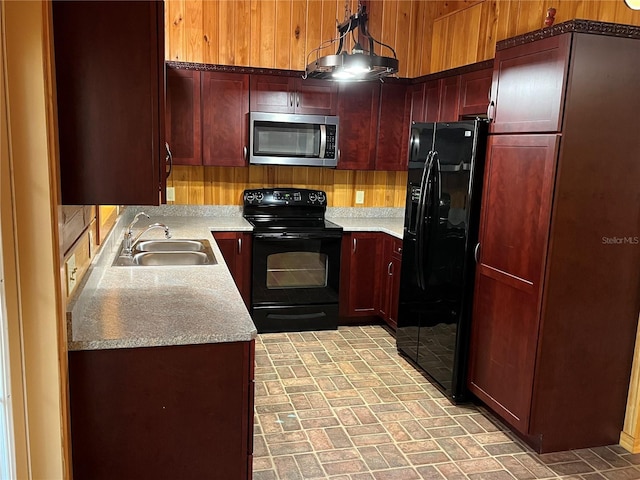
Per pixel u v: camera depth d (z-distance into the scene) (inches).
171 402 72.1
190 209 174.6
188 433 73.5
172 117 158.4
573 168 97.3
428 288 136.3
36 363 60.2
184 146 160.7
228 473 76.2
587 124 96.6
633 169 101.0
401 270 150.9
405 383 135.5
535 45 101.2
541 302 101.3
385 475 97.1
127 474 72.4
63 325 62.6
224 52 167.5
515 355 108.7
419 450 106.0
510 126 108.3
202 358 72.2
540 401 104.7
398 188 192.7
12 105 55.3
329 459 101.3
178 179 172.4
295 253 164.9
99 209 100.7
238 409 74.8
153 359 70.4
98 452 70.8
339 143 172.4
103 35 63.6
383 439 109.3
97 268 96.0
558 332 103.0
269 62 171.3
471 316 122.7
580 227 100.1
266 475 95.6
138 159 66.5
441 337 130.6
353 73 132.2
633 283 106.2
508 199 109.4
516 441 111.3
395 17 179.9
